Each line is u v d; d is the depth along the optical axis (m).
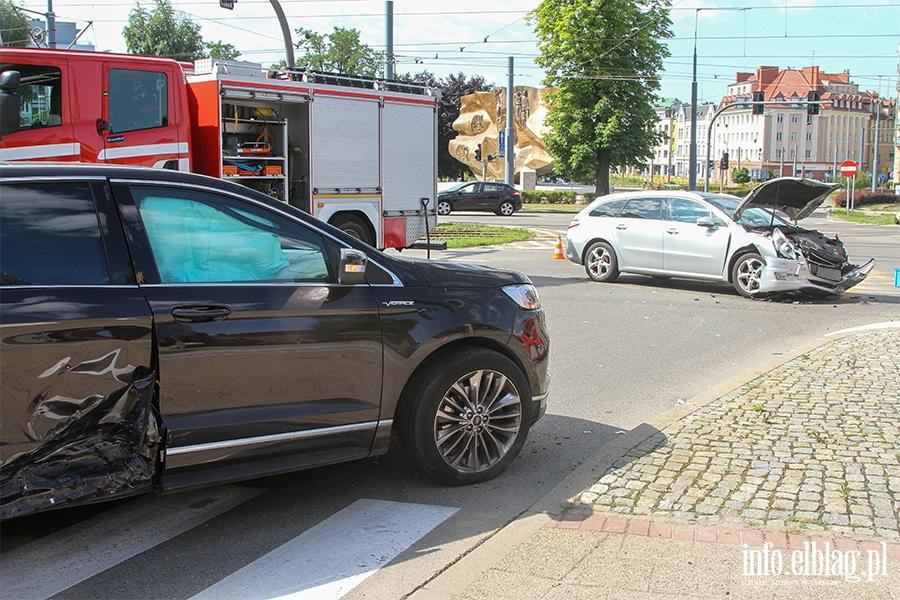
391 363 4.45
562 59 44.22
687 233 13.09
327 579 3.66
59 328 3.57
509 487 4.80
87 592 3.54
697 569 3.66
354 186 13.61
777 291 12.11
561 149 45.28
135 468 3.84
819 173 131.88
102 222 3.83
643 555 3.80
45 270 3.65
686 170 144.88
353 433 4.40
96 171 3.90
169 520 4.31
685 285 14.02
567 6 43.81
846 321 10.70
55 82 10.01
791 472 4.81
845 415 5.98
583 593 3.48
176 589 3.57
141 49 39.22
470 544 4.02
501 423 4.94
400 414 4.63
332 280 4.36
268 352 4.07
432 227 15.14
